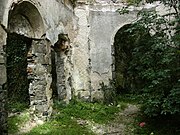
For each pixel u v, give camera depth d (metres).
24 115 7.34
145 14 7.07
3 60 5.52
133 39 11.40
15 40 9.35
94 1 10.53
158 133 6.48
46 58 7.61
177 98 5.96
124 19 10.90
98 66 10.42
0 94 5.33
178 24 7.04
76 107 8.86
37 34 7.39
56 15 8.43
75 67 10.01
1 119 5.31
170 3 7.49
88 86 10.17
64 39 9.39
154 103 6.35
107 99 10.17
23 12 6.85
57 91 9.48
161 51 6.73
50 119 7.53
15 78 9.47
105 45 10.62
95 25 10.50
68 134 6.52
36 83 7.54
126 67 12.15
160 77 6.49
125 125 7.51
